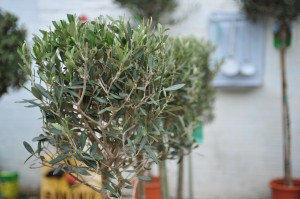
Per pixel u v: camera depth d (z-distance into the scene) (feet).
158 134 8.57
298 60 19.53
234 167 20.43
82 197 13.09
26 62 8.11
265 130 20.10
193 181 20.76
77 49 7.81
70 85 7.84
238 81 19.79
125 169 9.26
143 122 8.37
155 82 8.38
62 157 8.05
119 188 8.50
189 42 13.10
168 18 19.36
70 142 7.89
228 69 19.66
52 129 7.85
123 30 8.32
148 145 8.55
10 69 14.84
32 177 21.77
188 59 11.79
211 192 20.67
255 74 19.70
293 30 19.40
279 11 17.56
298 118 19.75
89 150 8.16
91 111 8.13
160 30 9.04
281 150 20.06
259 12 18.51
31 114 21.59
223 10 19.66
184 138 11.26
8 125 21.80
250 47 19.61
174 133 11.02
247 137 20.24
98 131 8.32
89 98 8.17
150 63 8.08
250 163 20.31
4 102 21.70
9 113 21.72
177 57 11.03
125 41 8.14
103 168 8.39
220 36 19.71
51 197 13.28
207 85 15.93
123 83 8.05
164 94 8.63
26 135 21.67
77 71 7.84
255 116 20.11
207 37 19.75
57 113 7.98
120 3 18.31
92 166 8.07
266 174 20.26
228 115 20.26
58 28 8.10
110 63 7.88
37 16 20.67
